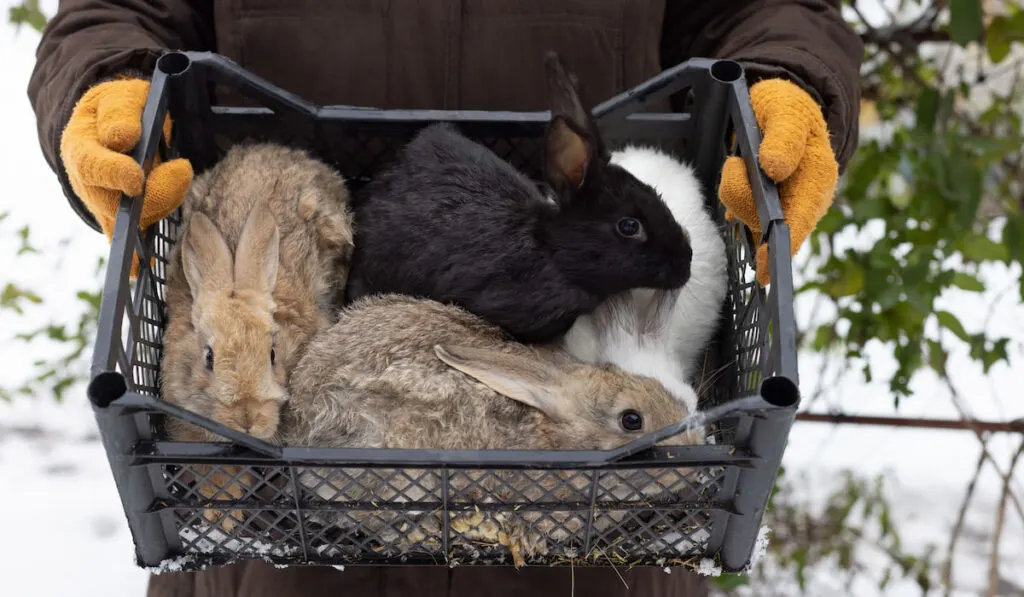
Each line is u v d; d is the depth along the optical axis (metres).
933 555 4.95
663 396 2.69
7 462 5.21
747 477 2.07
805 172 2.43
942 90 4.57
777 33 3.00
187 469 2.12
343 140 3.11
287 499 2.18
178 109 2.77
